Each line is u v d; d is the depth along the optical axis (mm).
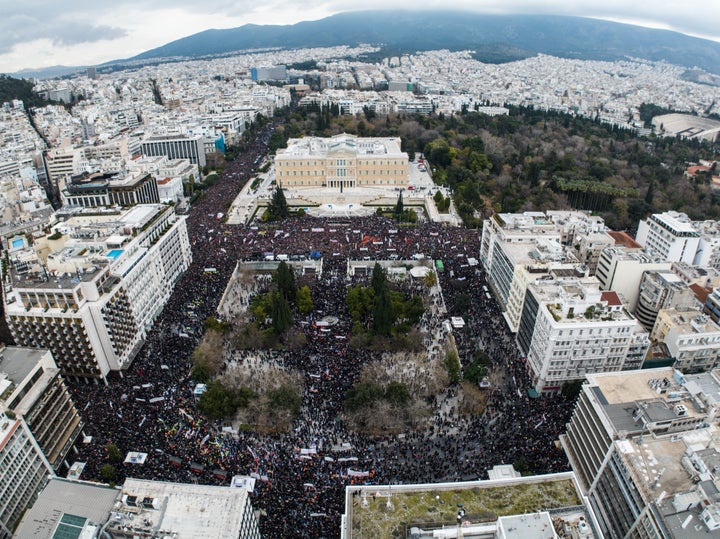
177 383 161125
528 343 172500
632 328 152625
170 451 134125
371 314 199500
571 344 153500
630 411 114625
